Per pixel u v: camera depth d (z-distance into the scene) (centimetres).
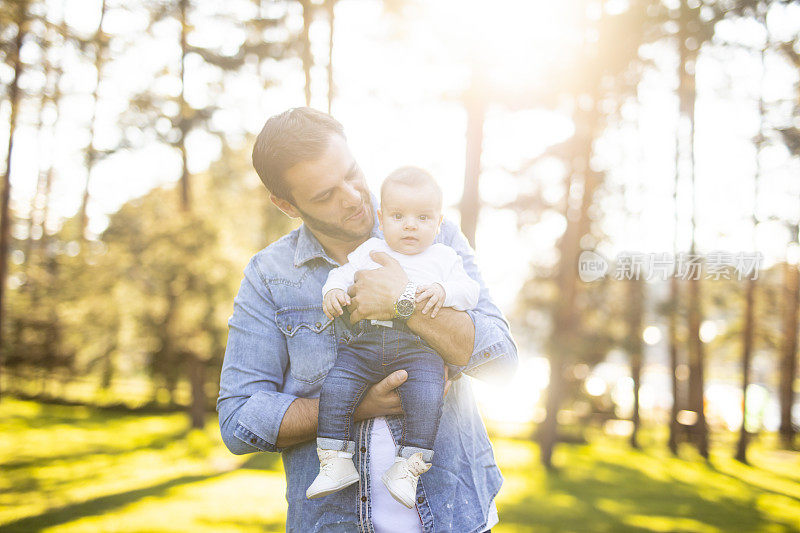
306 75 1375
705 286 2097
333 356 211
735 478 1966
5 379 3209
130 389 3747
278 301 216
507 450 2338
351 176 204
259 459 1861
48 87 2044
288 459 216
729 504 1553
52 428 2422
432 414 200
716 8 1563
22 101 2014
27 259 3167
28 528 1026
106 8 1952
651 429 3144
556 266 2481
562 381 2069
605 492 1666
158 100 2078
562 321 2067
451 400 215
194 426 2439
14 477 1516
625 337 2075
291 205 211
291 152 195
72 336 2953
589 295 2091
